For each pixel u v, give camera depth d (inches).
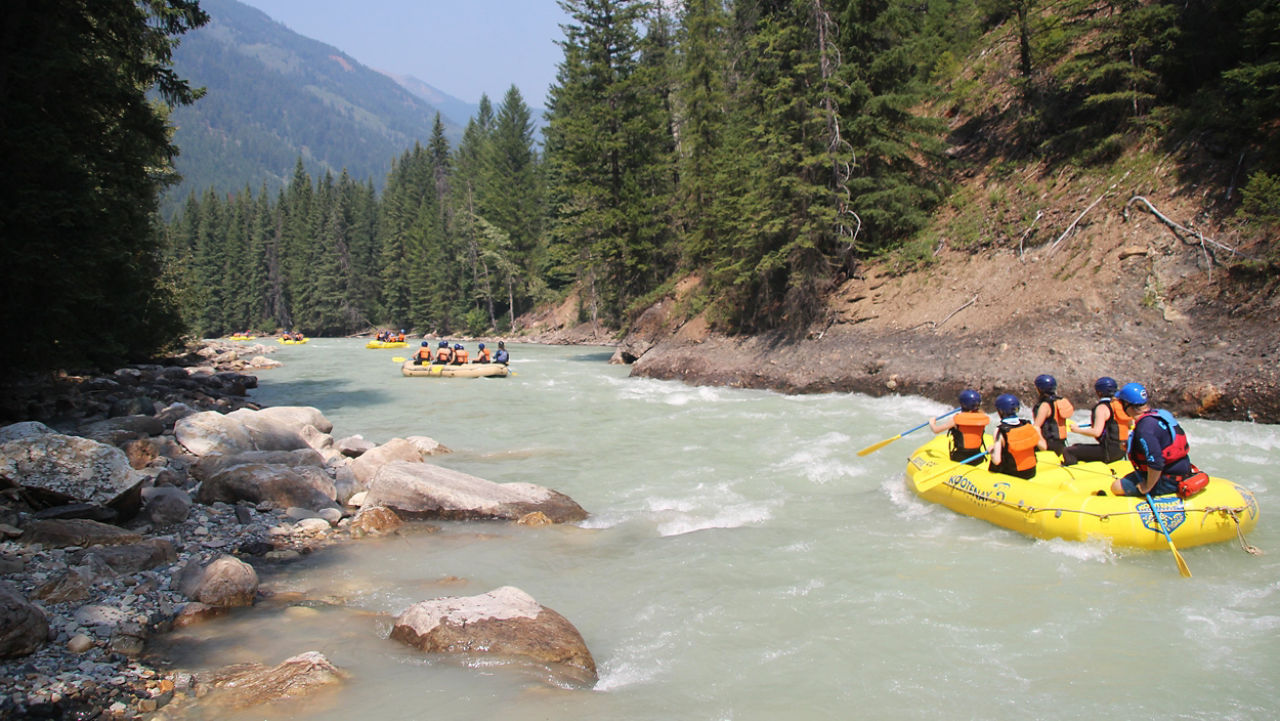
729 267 859.4
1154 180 611.5
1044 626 211.8
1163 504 260.7
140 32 508.7
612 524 323.0
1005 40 933.2
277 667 183.0
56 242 449.7
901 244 788.6
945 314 678.5
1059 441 314.5
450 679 184.7
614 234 1416.1
